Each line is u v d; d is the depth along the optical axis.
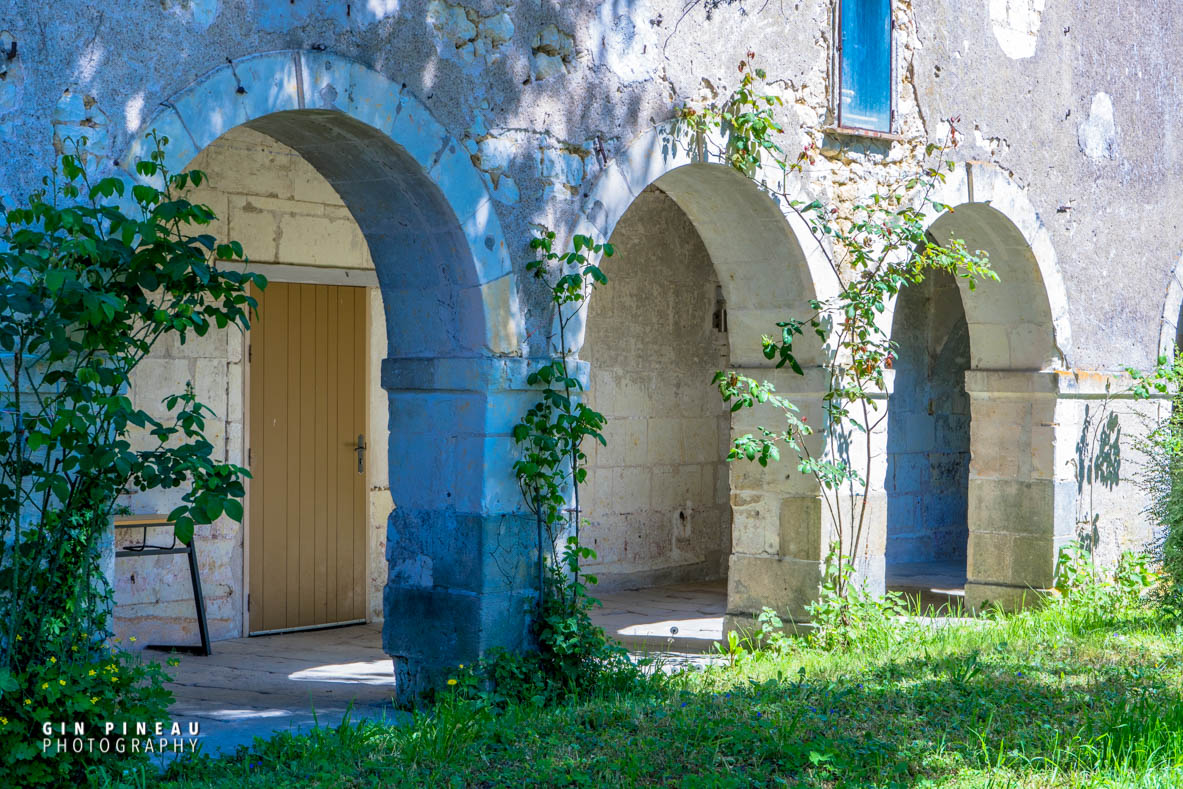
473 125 6.36
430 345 6.58
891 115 8.43
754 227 7.90
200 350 8.35
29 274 4.87
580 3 6.81
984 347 9.88
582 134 6.83
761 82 7.68
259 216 8.53
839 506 8.01
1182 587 8.92
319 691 7.06
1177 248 10.83
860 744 5.60
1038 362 9.69
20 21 4.93
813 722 5.89
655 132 7.15
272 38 5.63
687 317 11.41
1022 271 9.58
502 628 6.45
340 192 6.54
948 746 5.59
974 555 9.92
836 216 8.12
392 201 6.41
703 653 8.27
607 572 10.80
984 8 9.14
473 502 6.41
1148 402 10.48
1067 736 5.76
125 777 4.89
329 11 5.82
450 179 6.24
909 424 13.13
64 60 5.03
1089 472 9.95
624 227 10.88
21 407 4.95
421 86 6.16
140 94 5.23
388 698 6.88
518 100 6.55
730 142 7.49
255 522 8.67
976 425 9.90
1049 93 9.65
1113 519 10.20
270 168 8.58
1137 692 6.47
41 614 4.85
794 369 7.70
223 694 6.95
